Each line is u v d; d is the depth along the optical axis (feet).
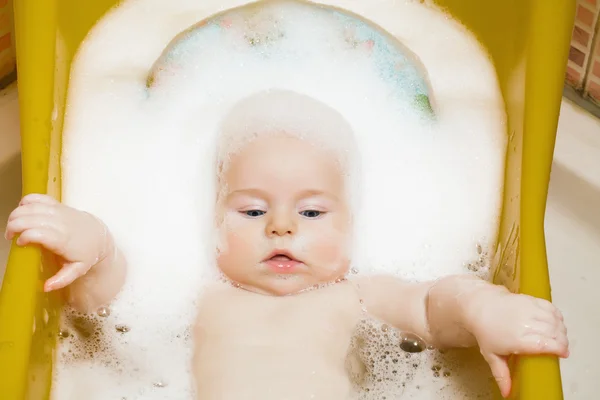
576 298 3.77
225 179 3.27
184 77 3.67
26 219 2.73
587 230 3.94
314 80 3.68
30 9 3.19
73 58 3.55
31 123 3.05
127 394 3.10
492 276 3.29
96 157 3.47
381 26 3.76
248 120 3.33
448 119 3.60
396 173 3.54
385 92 3.67
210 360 3.01
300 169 3.14
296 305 3.13
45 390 2.89
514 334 2.55
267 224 3.13
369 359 3.19
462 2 3.71
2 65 4.19
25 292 2.59
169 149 3.55
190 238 3.41
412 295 3.13
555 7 3.16
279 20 3.77
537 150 3.03
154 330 3.25
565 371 3.56
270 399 2.86
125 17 3.71
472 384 3.10
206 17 3.76
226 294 3.21
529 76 3.15
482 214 3.44
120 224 3.40
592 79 4.10
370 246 3.43
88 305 3.16
